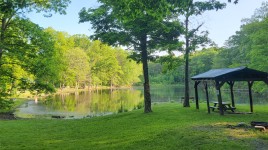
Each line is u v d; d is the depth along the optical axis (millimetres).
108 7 21234
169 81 134250
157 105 32406
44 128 19250
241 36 73938
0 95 19438
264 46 45281
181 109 24875
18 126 20219
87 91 89812
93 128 17797
